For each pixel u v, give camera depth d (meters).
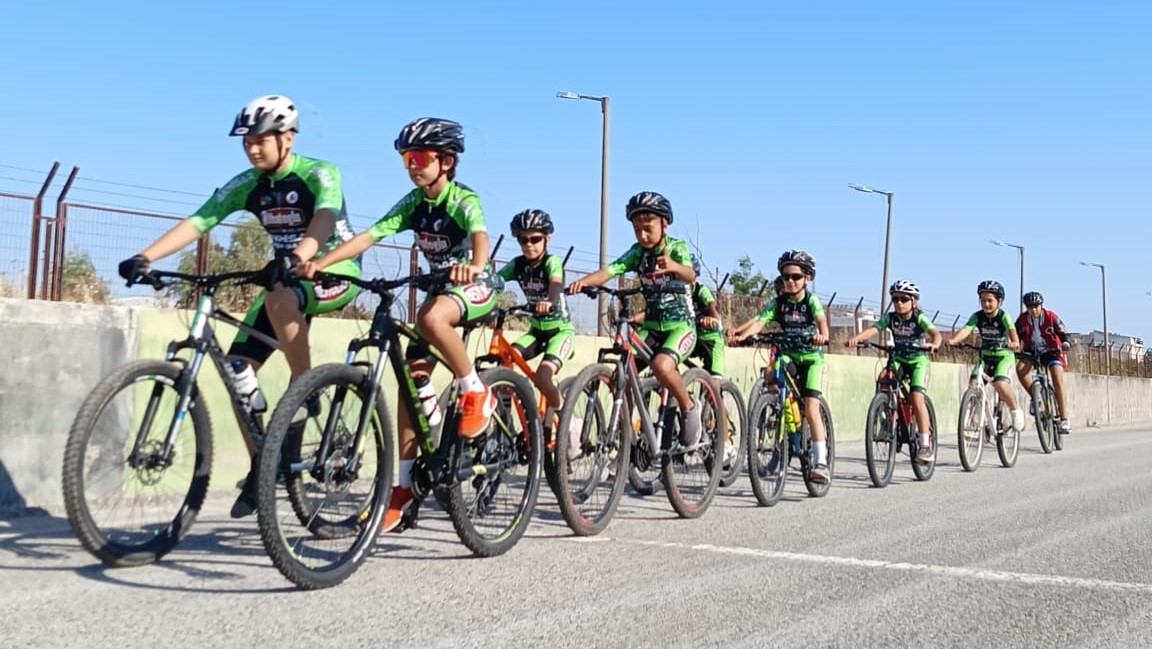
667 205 6.36
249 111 4.62
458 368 4.70
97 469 4.10
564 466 5.40
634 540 5.46
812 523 6.25
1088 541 5.61
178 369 4.30
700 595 4.16
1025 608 4.05
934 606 4.06
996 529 6.02
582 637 3.51
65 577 4.16
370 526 4.34
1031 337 13.17
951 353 19.14
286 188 4.81
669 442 6.28
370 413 4.33
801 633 3.63
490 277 5.11
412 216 5.00
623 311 6.13
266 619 3.62
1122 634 3.70
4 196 7.57
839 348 16.84
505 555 4.94
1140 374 30.28
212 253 8.41
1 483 5.97
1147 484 8.61
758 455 7.16
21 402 6.09
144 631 3.43
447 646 3.36
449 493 4.67
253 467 4.75
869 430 8.41
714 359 7.90
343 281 4.67
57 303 6.31
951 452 13.11
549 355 6.60
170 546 4.40
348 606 3.83
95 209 7.99
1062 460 11.50
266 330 4.95
